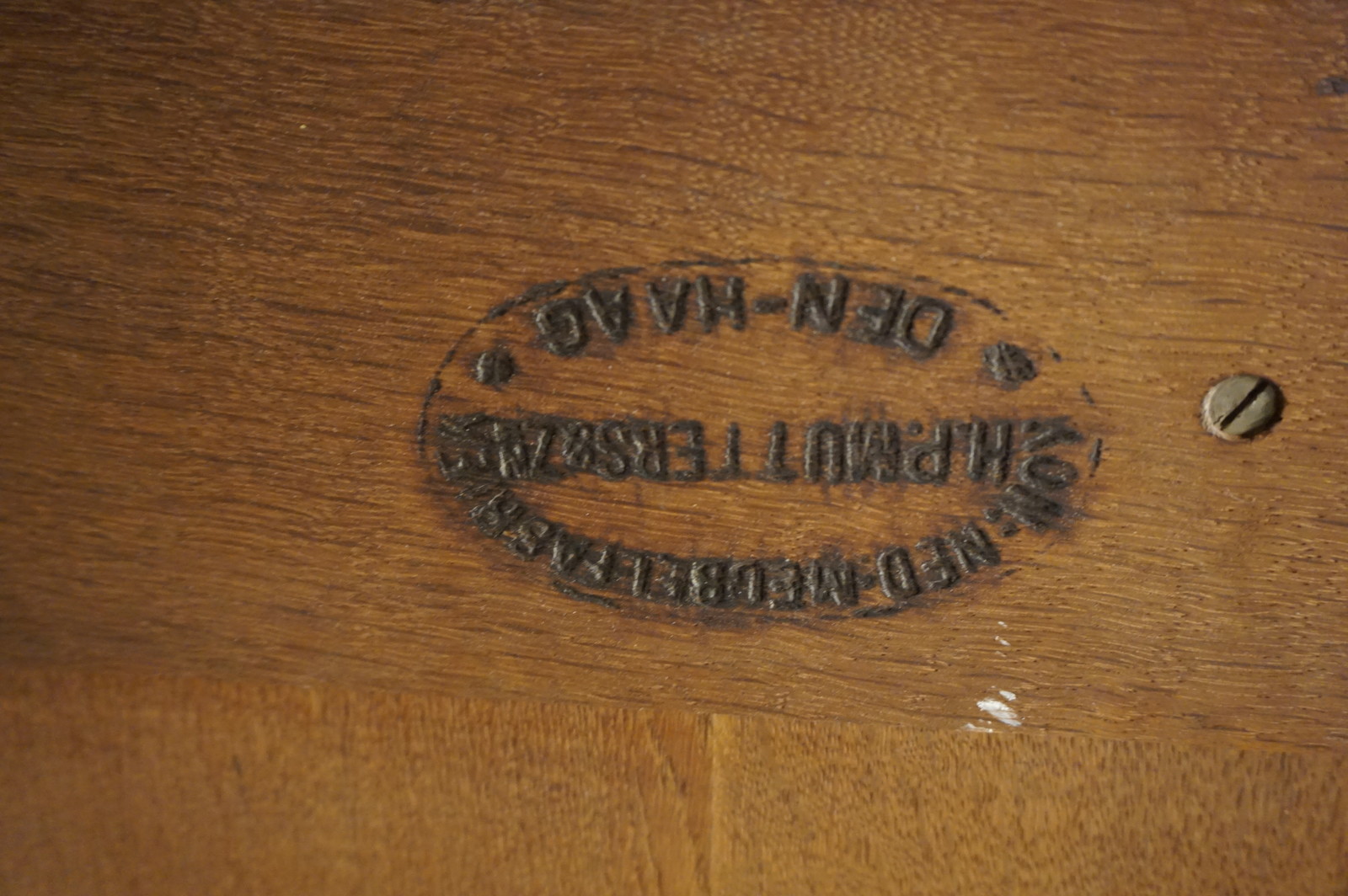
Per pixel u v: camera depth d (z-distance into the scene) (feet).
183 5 1.71
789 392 1.88
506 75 1.72
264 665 2.26
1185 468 1.86
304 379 1.95
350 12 1.70
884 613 2.06
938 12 1.64
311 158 1.79
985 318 1.79
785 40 1.67
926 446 1.89
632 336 1.86
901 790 2.36
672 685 2.19
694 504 1.99
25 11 1.73
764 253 1.78
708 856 2.46
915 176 1.72
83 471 2.08
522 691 2.23
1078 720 2.13
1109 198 1.70
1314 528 1.89
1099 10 1.61
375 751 2.44
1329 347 1.75
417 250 1.83
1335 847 2.27
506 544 2.06
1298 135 1.64
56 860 2.58
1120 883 2.35
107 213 1.85
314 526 2.09
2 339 1.96
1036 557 1.97
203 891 2.57
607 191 1.77
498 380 1.91
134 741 2.48
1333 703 2.04
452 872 2.54
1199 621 1.99
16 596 2.22
